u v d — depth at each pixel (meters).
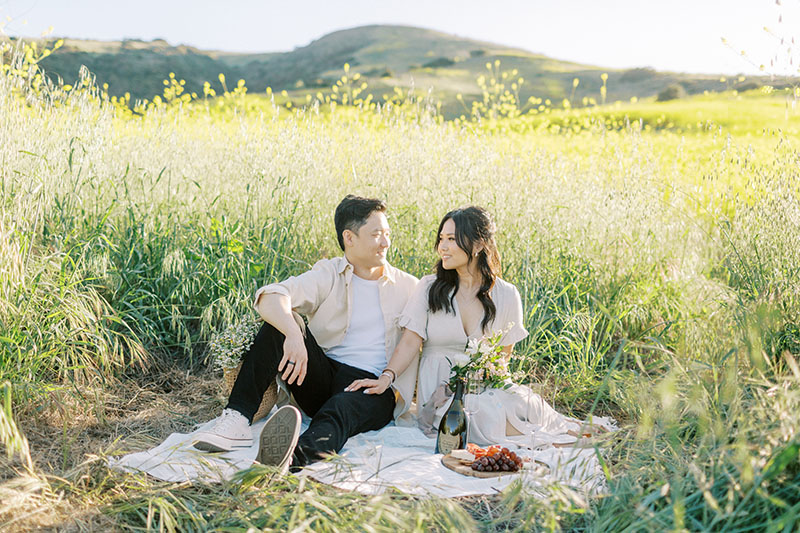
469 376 3.35
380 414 3.45
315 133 6.26
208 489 2.75
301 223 5.32
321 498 2.45
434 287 3.63
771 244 4.28
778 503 1.99
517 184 5.77
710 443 2.45
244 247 4.76
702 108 18.70
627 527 2.26
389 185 5.66
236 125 6.99
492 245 3.61
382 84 30.58
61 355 3.73
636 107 20.44
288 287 3.49
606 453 3.03
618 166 6.38
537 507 2.39
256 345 3.33
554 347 4.66
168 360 4.37
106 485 2.76
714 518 2.11
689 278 4.85
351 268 3.71
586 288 5.05
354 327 3.71
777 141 4.66
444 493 2.77
